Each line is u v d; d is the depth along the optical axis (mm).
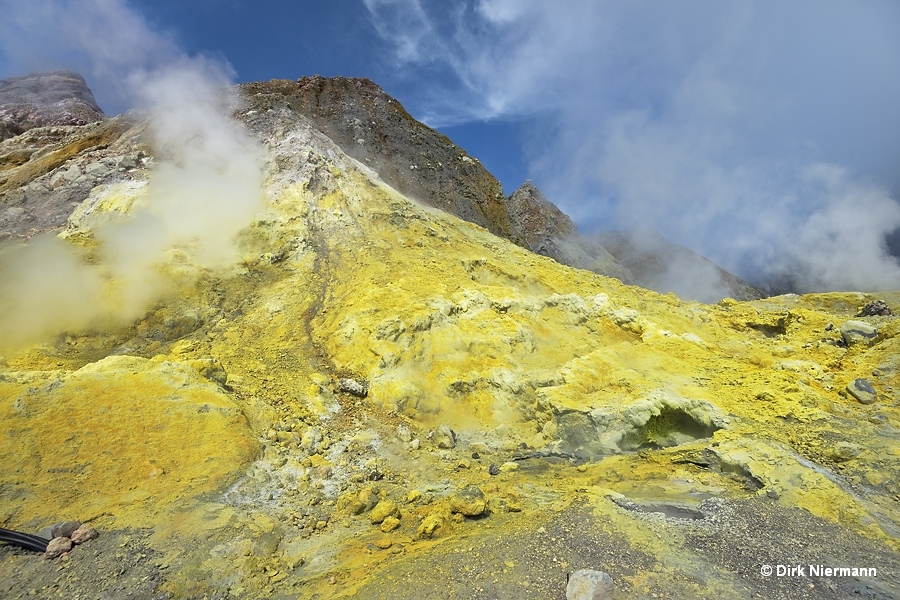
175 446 9688
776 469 9195
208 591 6637
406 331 15500
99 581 6613
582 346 17281
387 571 6984
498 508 8922
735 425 10992
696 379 13281
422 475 10992
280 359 15078
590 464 11148
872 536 7426
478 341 15820
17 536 7230
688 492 9188
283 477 9984
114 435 9492
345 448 11750
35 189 23953
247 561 7250
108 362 11594
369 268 19391
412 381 14266
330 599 6449
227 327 16375
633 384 12969
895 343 14258
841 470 9289
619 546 7227
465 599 6301
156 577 6734
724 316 23250
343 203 23297
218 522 8055
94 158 25734
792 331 21062
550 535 7566
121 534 7551
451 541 7730
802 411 11242
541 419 13211
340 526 8625
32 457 8578
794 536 7523
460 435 13281
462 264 21125
